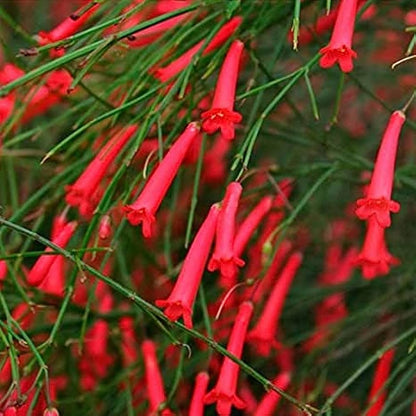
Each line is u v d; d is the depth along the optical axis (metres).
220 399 0.42
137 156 0.49
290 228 0.49
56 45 0.41
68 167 0.46
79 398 0.46
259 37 0.51
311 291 0.50
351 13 0.41
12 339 0.42
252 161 0.54
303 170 0.46
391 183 0.41
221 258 0.41
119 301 0.52
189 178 0.53
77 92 0.48
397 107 0.55
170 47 0.43
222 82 0.41
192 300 0.41
